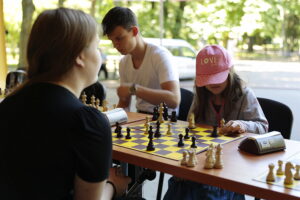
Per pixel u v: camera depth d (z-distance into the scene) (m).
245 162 1.45
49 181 0.99
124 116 2.19
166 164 1.42
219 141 1.76
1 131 1.03
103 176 1.00
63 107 1.00
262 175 1.30
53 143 0.98
